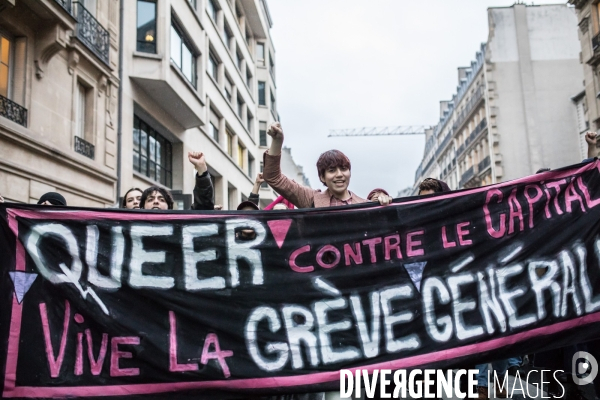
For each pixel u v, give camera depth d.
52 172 11.45
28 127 10.90
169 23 16.30
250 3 33.03
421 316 3.82
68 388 3.49
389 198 4.00
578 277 3.95
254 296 3.77
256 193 5.85
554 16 38.75
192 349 3.63
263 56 38.94
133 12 15.66
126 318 3.63
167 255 3.78
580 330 3.88
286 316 3.75
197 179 4.36
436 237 3.96
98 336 3.58
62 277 3.63
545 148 37.09
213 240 3.83
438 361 3.75
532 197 4.07
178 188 19.28
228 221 3.87
